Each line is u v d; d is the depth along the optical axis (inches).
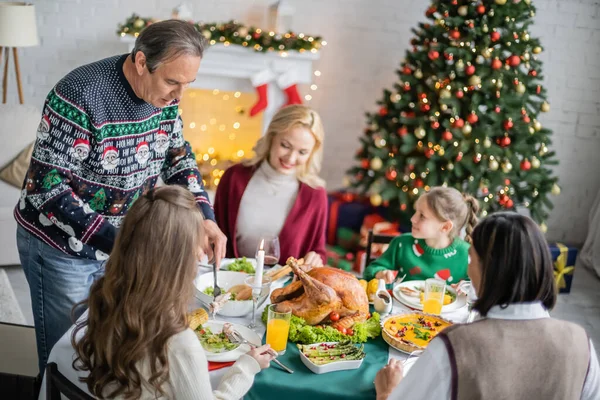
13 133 157.3
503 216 55.2
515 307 54.5
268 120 182.2
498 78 149.3
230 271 87.7
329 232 174.4
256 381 65.3
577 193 198.4
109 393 56.4
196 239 55.5
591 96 190.7
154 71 72.7
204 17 190.1
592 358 56.3
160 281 53.7
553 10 184.4
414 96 157.5
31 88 194.1
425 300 83.0
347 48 191.3
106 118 75.7
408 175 157.8
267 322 72.0
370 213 172.7
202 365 55.5
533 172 157.6
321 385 65.4
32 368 87.3
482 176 154.2
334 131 198.2
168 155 89.0
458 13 152.1
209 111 197.8
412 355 71.5
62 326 83.0
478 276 56.4
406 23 189.0
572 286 168.6
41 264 80.1
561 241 201.8
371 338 75.5
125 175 80.5
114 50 192.2
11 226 146.3
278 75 177.3
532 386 54.0
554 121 193.2
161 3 188.7
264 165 103.8
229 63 174.9
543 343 54.1
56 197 73.9
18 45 169.8
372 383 66.6
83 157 76.1
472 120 148.5
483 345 53.6
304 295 76.2
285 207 103.8
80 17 188.7
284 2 179.6
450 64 151.3
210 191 176.7
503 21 150.9
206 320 71.7
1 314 128.0
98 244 75.8
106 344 54.7
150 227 53.6
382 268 99.7
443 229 97.7
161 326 54.1
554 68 188.7
